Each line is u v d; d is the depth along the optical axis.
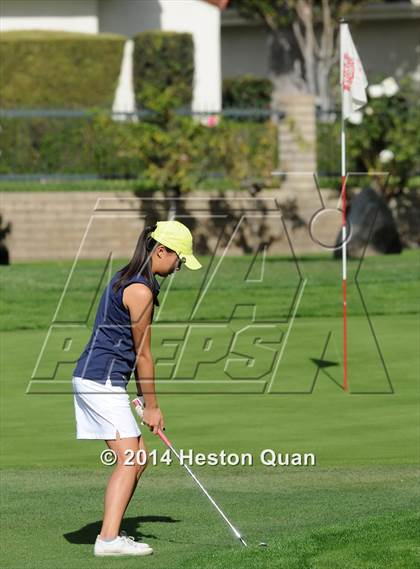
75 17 99.50
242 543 22.31
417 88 97.88
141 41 95.56
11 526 23.81
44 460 28.86
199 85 103.12
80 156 76.38
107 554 21.86
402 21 125.25
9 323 50.16
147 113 74.94
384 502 25.20
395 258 69.50
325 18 107.00
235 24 123.88
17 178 76.38
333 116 81.62
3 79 92.62
